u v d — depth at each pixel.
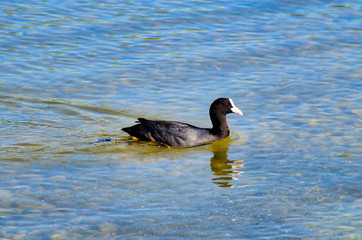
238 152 14.11
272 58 21.38
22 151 13.68
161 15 26.14
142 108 17.14
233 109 15.09
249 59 21.25
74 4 27.56
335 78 19.30
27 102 17.27
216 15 26.27
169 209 10.75
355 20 25.42
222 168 13.02
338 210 10.73
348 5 27.52
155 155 14.00
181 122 15.58
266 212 10.67
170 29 24.48
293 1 28.11
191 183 12.08
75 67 20.38
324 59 21.22
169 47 22.48
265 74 19.80
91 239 9.55
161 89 18.62
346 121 15.82
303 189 11.71
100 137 15.05
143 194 11.42
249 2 28.11
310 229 9.98
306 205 10.97
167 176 12.46
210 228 10.02
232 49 22.23
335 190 11.62
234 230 9.96
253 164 13.22
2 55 21.11
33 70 19.91
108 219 10.27
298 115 16.38
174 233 9.82
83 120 16.17
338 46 22.52
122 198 11.19
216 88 18.62
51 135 14.94
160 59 21.25
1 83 18.62
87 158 13.48
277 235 9.77
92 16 25.88
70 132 15.25
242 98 17.78
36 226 9.93
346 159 13.30
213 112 15.23
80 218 10.28
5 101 17.20
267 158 13.55
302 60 21.14
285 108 16.95
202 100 17.72
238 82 19.09
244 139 14.98
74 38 23.22
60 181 11.96
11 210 10.50
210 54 21.73
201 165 13.25
